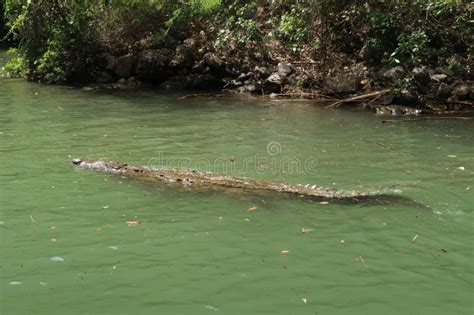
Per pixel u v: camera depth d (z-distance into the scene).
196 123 11.35
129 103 13.93
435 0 14.80
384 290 4.51
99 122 11.32
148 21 18.11
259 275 4.73
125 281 4.59
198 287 4.50
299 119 11.95
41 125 10.89
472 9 15.18
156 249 5.23
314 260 5.05
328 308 4.20
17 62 19.27
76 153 8.69
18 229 5.65
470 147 9.45
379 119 12.02
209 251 5.21
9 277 4.63
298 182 7.43
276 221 5.98
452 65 14.05
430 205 6.50
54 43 17.73
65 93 15.53
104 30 18.09
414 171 7.95
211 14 17.86
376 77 14.12
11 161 8.12
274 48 16.78
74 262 4.94
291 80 15.44
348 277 4.73
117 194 6.75
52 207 6.28
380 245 5.41
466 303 4.32
